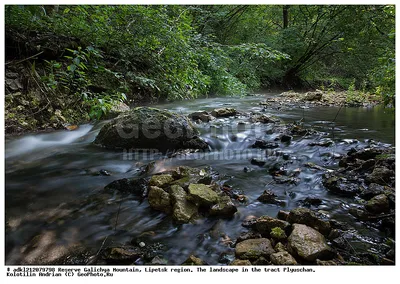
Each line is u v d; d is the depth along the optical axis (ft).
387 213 6.41
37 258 5.33
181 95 22.35
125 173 9.00
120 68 18.15
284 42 44.96
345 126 15.26
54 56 14.94
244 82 38.06
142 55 19.22
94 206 7.01
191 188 7.02
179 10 24.30
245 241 5.58
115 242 5.79
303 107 23.39
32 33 14.61
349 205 6.98
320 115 19.12
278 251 5.31
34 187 7.79
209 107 21.33
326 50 47.03
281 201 7.24
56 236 5.93
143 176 8.71
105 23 15.80
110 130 11.10
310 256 5.04
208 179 8.04
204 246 5.68
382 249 5.44
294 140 12.16
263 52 25.52
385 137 12.78
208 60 25.44
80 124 13.73
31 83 13.07
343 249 5.48
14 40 13.24
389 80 12.99
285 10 48.60
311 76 53.98
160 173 8.89
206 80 23.39
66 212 6.73
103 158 10.10
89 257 5.37
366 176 8.09
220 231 6.12
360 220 6.36
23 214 6.57
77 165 9.41
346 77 52.65
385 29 39.45
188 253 5.49
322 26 44.68
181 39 19.60
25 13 13.02
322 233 5.90
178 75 20.75
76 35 15.80
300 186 8.13
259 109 21.61
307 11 46.01
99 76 16.42
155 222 6.43
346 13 40.83
